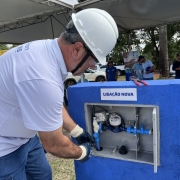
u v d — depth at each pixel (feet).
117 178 5.15
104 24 3.61
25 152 4.52
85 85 5.04
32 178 5.34
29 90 3.17
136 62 20.90
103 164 5.25
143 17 21.09
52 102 3.18
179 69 21.17
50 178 5.61
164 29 37.45
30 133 4.22
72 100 5.16
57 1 13.99
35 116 3.25
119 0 16.02
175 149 4.29
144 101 4.29
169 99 4.09
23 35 24.88
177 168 4.37
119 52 68.18
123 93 4.46
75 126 4.87
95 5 16.69
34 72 3.21
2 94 3.61
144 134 4.91
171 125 4.20
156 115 4.25
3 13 17.74
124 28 25.88
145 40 55.67
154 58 55.98
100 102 4.77
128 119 4.89
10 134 3.92
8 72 3.48
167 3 17.42
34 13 18.34
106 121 5.09
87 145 4.52
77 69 3.69
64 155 3.88
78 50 3.50
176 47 60.90
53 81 3.25
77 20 3.55
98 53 3.61
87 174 5.54
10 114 3.71
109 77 25.70
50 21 21.91
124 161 4.96
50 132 3.37
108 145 5.42
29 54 3.46
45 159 5.49
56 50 3.50
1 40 26.37
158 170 4.59
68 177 7.71
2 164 3.90
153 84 4.22
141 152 5.06
